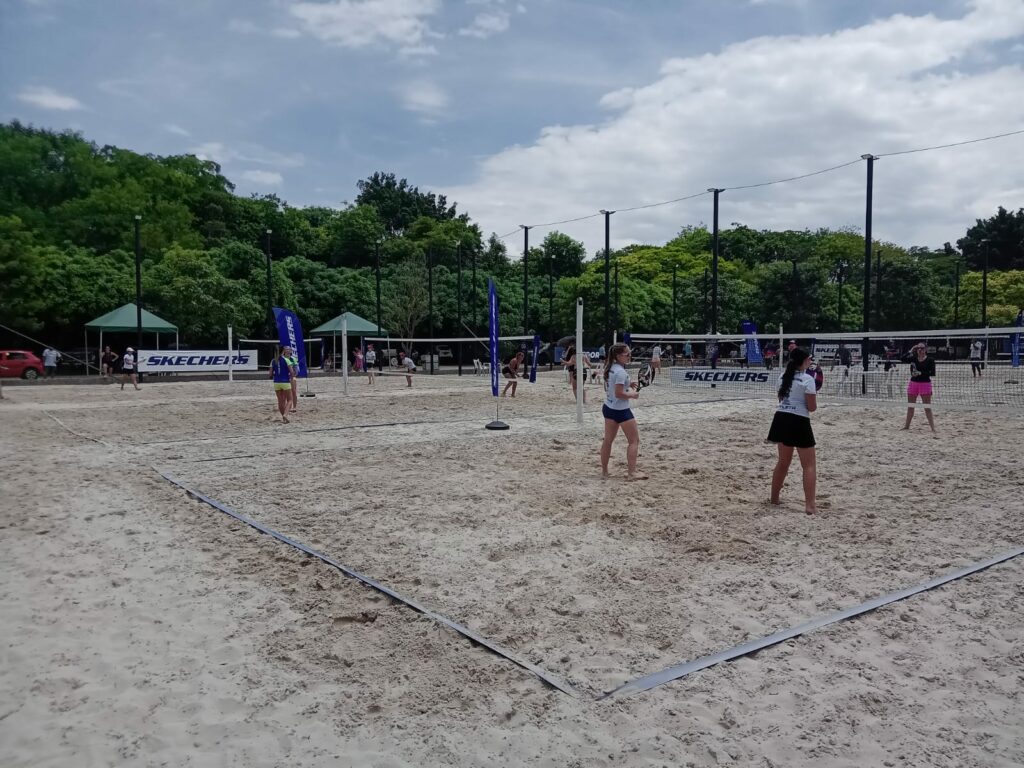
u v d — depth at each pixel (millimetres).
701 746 2725
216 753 2717
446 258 53969
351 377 30484
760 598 4254
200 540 5516
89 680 3312
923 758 2648
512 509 6387
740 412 14539
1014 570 4727
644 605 4148
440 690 3195
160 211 44531
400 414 14641
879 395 17781
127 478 7941
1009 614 4000
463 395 19578
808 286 44469
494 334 12250
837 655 3510
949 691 3154
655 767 2604
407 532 5676
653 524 5852
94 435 11633
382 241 52938
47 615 4074
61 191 44219
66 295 34969
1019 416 13805
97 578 4695
